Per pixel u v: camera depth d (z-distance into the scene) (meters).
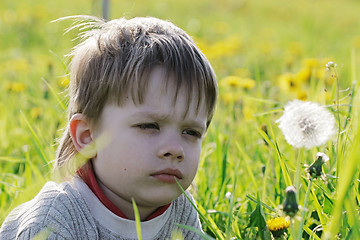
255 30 21.39
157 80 2.97
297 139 2.64
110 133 3.00
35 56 12.66
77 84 3.19
